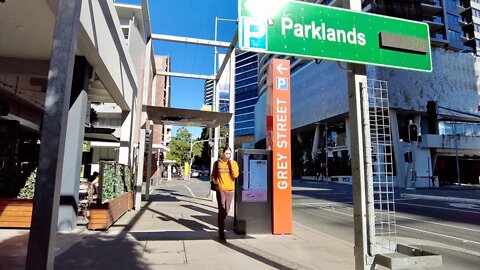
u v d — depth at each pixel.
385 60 4.17
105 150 33.81
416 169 47.56
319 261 5.57
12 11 7.10
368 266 3.75
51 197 2.48
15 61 9.80
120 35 10.77
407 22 4.37
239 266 5.10
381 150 4.33
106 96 12.94
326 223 11.09
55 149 2.53
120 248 5.94
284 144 8.13
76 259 5.16
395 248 3.95
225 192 7.05
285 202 8.05
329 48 3.94
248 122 128.38
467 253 7.13
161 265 5.01
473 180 57.56
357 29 4.10
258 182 7.99
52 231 2.47
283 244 6.82
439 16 59.78
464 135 50.34
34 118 17.70
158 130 47.47
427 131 53.84
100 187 7.71
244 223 7.76
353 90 4.05
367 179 3.86
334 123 62.22
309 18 3.93
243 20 3.70
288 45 3.80
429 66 4.40
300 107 69.38
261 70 89.62
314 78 62.94
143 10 12.04
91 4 7.14
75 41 2.73
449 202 19.52
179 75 17.97
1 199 7.31
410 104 48.84
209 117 12.84
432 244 7.96
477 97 55.62
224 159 7.16
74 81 7.95
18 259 4.96
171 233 7.48
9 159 12.93
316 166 63.62
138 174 11.73
